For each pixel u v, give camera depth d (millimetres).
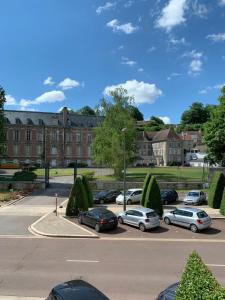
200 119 182125
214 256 22031
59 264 20094
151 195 34062
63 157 108625
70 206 33594
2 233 27891
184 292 7641
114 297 15266
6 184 53438
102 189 51688
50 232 27734
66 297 10625
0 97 58750
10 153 102750
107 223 28141
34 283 16984
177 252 22922
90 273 18516
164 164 121000
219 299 6828
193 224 28641
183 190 50125
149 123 176125
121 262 20578
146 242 25531
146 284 16906
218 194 38781
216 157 54000
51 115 110312
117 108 62562
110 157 59688
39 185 54000
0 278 17703
